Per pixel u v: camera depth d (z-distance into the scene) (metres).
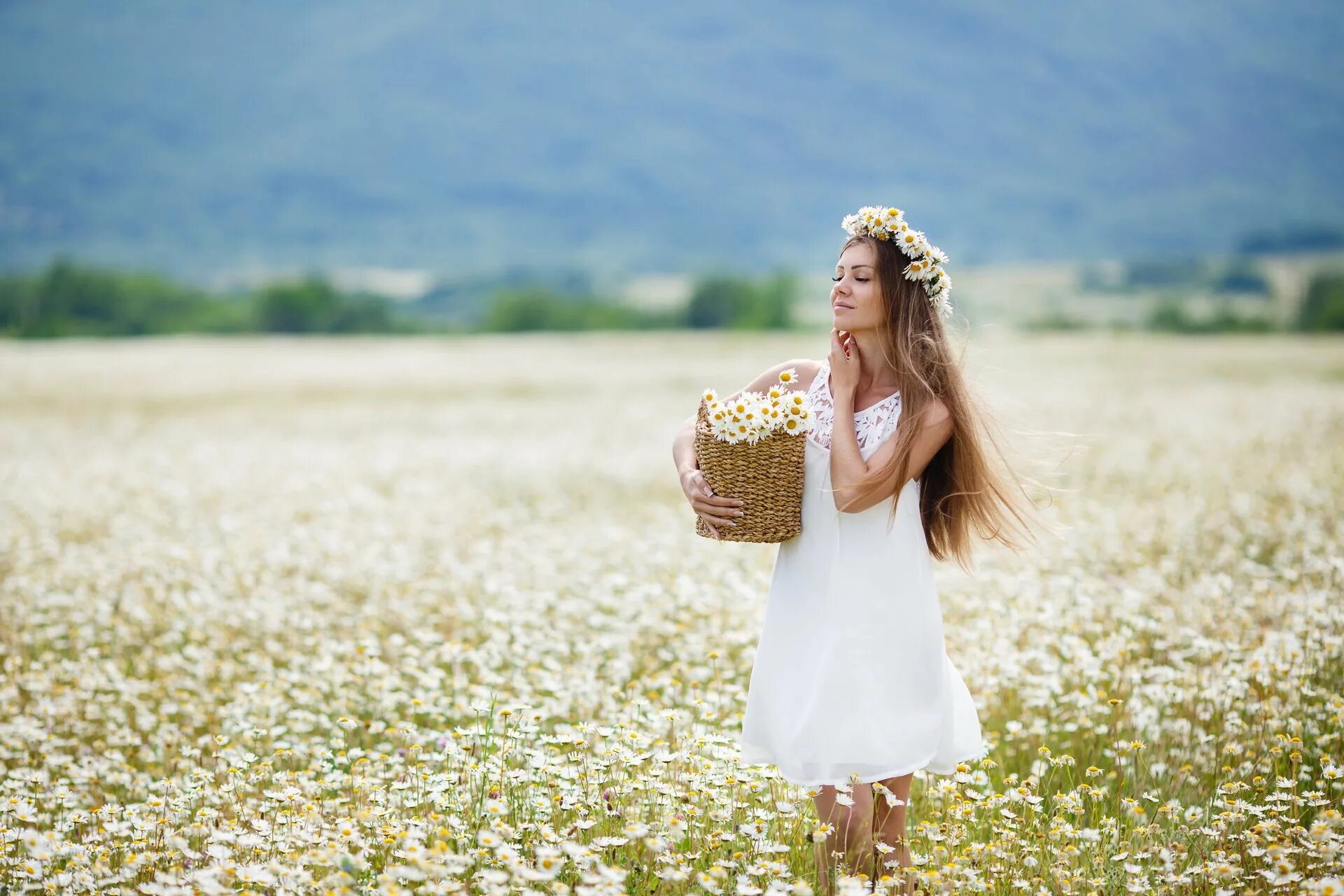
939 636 8.92
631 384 63.88
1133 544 18.89
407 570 18.77
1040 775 10.31
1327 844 8.47
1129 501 22.69
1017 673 12.37
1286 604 14.18
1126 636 13.88
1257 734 11.01
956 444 9.04
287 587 17.98
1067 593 15.27
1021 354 75.00
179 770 11.80
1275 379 53.62
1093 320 177.38
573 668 13.77
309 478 30.62
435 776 9.79
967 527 9.46
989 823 9.62
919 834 9.82
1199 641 12.58
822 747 8.61
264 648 15.58
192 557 20.05
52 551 20.52
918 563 8.91
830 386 9.16
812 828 9.44
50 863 8.82
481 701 11.89
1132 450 30.39
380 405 54.50
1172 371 59.78
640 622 15.29
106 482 29.30
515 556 20.36
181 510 25.33
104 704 13.53
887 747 8.62
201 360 85.94
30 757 11.96
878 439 8.88
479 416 48.28
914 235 8.81
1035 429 10.43
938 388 8.88
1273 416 36.53
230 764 11.21
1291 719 10.92
